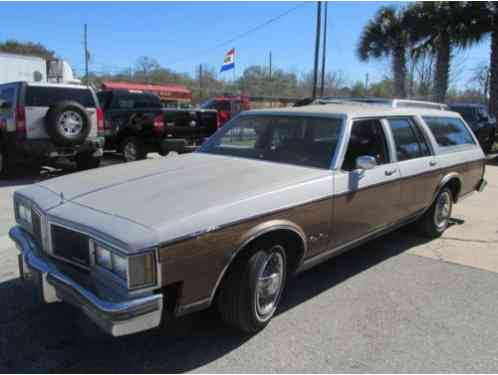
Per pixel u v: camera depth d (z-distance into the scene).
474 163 6.02
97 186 3.20
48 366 2.82
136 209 2.73
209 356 2.95
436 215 5.50
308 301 3.79
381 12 19.08
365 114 4.23
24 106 8.45
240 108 20.28
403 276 4.38
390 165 4.36
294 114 4.30
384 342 3.16
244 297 3.01
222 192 3.03
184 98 43.97
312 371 2.81
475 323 3.46
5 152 8.97
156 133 11.36
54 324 3.32
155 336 3.18
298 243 3.43
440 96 17.48
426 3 17.08
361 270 4.52
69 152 9.05
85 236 2.63
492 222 6.45
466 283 4.23
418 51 19.25
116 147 11.60
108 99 11.66
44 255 2.98
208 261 2.71
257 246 3.06
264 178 3.39
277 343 3.12
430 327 3.38
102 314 2.41
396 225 4.71
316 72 20.59
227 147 4.46
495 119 16.83
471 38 16.33
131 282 2.40
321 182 3.52
